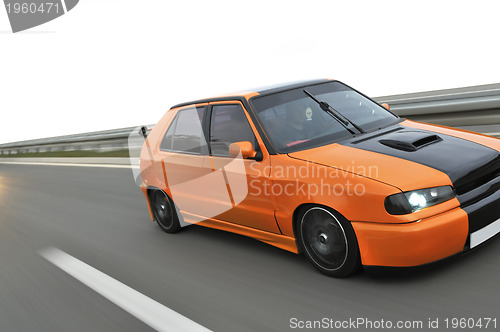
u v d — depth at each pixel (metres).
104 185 8.91
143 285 3.86
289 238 3.61
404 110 7.62
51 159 16.91
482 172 3.09
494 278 2.94
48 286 4.19
